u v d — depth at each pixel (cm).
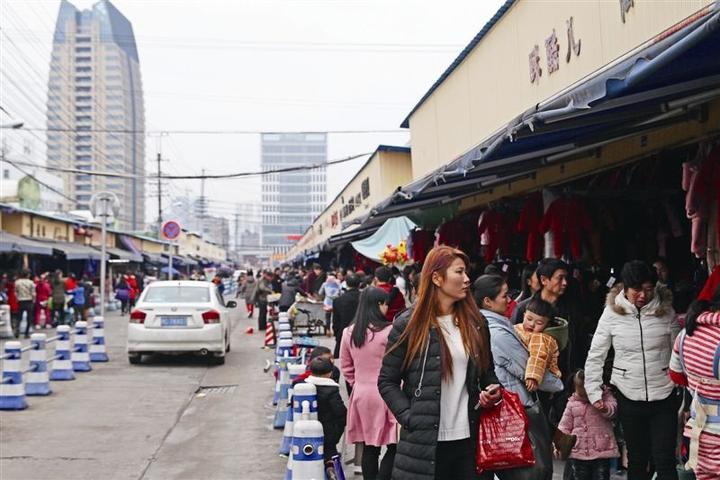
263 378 1353
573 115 468
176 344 1477
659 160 760
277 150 16412
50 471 744
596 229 852
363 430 632
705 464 466
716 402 466
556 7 979
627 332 543
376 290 657
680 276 807
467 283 416
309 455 469
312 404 606
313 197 16375
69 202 7900
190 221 12025
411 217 1480
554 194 892
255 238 17462
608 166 804
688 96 511
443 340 410
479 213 1281
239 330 2447
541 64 1040
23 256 2806
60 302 2484
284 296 1997
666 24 702
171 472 747
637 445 552
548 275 589
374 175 2567
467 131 1412
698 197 580
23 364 1501
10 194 3531
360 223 1380
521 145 641
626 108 508
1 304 2241
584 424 597
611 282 750
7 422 969
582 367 719
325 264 4016
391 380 421
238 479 724
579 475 602
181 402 1118
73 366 1428
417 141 1875
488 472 420
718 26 321
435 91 1662
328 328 2009
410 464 401
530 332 532
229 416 1025
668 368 536
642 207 851
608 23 831
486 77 1289
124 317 3069
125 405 1091
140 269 5084
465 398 413
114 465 770
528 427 444
